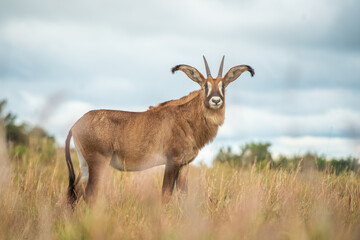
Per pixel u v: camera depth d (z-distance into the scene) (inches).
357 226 697.0
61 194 1019.3
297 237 618.8
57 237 718.5
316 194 879.1
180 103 1192.2
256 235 635.5
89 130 1109.7
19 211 839.7
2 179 929.5
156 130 1135.0
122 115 1142.3
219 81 1149.1
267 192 924.0
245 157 1625.2
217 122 1170.6
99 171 1102.4
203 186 983.0
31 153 1567.4
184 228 690.2
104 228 679.7
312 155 969.5
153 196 876.6
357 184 995.3
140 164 1147.9
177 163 1132.5
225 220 748.6
